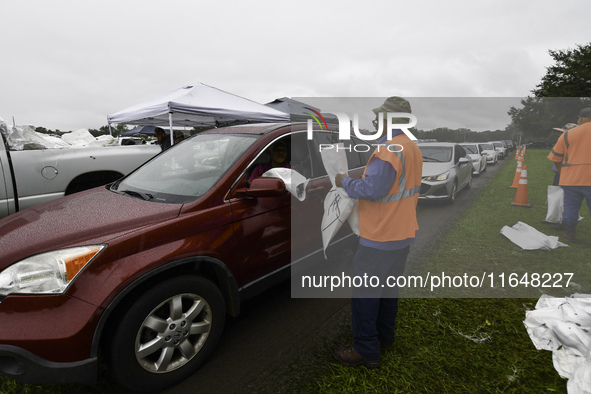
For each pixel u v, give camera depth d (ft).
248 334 8.07
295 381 6.53
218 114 24.41
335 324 8.45
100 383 6.59
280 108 29.86
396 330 8.02
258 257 7.72
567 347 7.08
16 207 13.80
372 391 6.23
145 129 70.74
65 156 15.02
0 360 5.18
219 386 6.44
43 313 5.14
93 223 6.21
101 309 5.31
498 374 6.61
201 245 6.53
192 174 8.07
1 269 5.32
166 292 6.03
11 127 14.52
